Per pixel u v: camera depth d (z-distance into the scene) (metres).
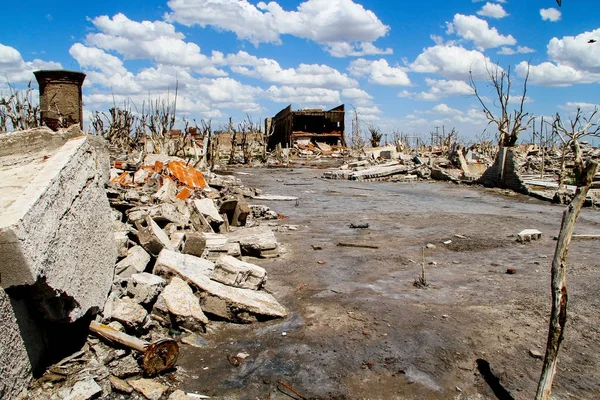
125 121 32.22
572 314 6.54
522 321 6.29
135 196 10.83
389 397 4.53
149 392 4.33
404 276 8.51
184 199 12.59
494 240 11.73
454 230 13.17
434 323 6.24
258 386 4.68
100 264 5.44
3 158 5.56
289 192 23.17
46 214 4.13
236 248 8.84
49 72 15.11
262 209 15.23
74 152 5.19
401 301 7.11
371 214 16.22
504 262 9.58
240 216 13.00
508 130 25.59
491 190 24.56
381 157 44.12
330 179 31.38
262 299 6.48
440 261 9.66
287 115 62.62
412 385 4.73
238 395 4.51
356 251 10.51
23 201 3.93
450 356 5.32
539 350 5.44
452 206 18.62
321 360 5.21
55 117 15.22
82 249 4.89
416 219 15.15
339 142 65.94
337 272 8.72
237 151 51.91
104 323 5.15
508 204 19.42
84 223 5.08
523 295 7.36
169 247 7.45
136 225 8.22
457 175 31.34
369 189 25.28
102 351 4.73
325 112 62.12
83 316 4.85
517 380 4.83
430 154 45.28
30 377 4.06
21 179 4.65
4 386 3.60
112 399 4.20
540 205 19.14
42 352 4.35
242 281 6.73
